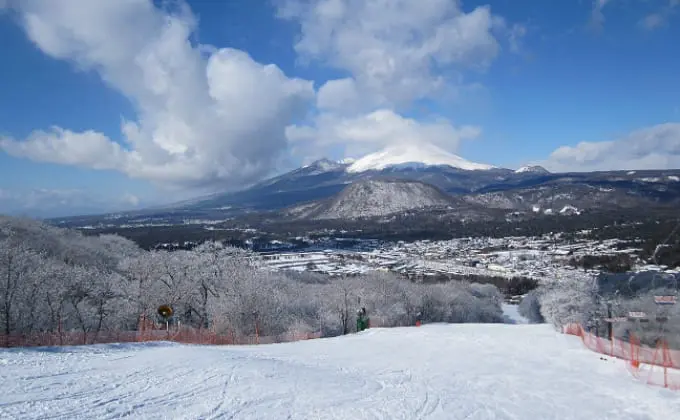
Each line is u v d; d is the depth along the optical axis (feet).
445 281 376.48
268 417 41.88
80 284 152.25
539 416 48.37
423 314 274.36
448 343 100.83
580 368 72.49
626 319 96.99
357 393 52.80
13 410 39.29
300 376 59.00
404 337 112.16
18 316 135.85
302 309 217.77
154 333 124.16
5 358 61.21
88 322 148.15
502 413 48.85
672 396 55.11
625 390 58.23
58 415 38.47
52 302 141.90
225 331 161.38
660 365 70.18
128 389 47.75
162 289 174.19
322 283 311.88
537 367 73.92
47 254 197.36
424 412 47.42
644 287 136.77
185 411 41.83
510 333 113.70
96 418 38.29
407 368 72.90
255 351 91.76
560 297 172.04
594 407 51.65
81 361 61.31
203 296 188.03
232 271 187.93
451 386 59.93
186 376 54.39
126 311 162.81
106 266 216.54
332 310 228.63
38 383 48.42
